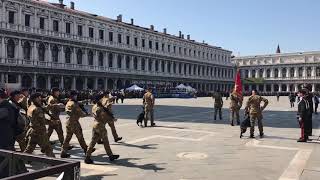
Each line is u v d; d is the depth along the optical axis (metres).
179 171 11.33
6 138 9.27
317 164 12.34
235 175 10.88
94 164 12.21
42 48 74.19
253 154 14.02
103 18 90.38
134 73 98.31
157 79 107.06
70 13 80.00
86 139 17.64
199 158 13.23
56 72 76.00
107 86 90.50
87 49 84.50
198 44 128.88
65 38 78.62
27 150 11.48
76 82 82.38
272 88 157.62
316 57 147.12
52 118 14.15
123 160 12.84
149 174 10.96
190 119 28.52
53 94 14.53
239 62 164.88
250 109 18.31
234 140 17.45
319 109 44.47
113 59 92.38
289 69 153.75
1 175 5.66
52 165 5.07
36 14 72.56
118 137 16.95
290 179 10.43
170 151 14.53
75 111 13.03
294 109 43.56
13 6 68.00
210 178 10.55
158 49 108.62
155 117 30.17
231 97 24.25
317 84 147.12
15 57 68.50
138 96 81.50
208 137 18.39
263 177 10.66
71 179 4.75
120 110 38.72
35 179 4.29
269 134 19.70
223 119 28.61
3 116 9.16
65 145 13.13
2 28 65.81
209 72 136.25
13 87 49.66
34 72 71.38
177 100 72.62
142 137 18.25
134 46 99.31
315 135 19.45
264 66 158.75
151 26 113.75
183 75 120.06
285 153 14.26
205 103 58.03
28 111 11.61
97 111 12.32
